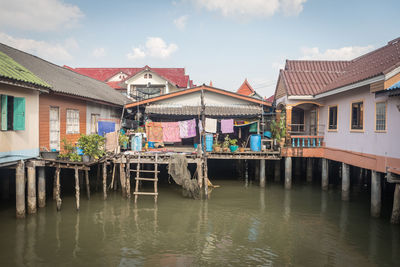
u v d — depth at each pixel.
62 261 7.72
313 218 11.30
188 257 8.12
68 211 11.62
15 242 8.74
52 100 12.41
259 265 7.72
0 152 9.33
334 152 14.30
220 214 11.75
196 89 18.39
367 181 17.66
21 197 10.39
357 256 8.22
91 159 12.07
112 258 7.97
